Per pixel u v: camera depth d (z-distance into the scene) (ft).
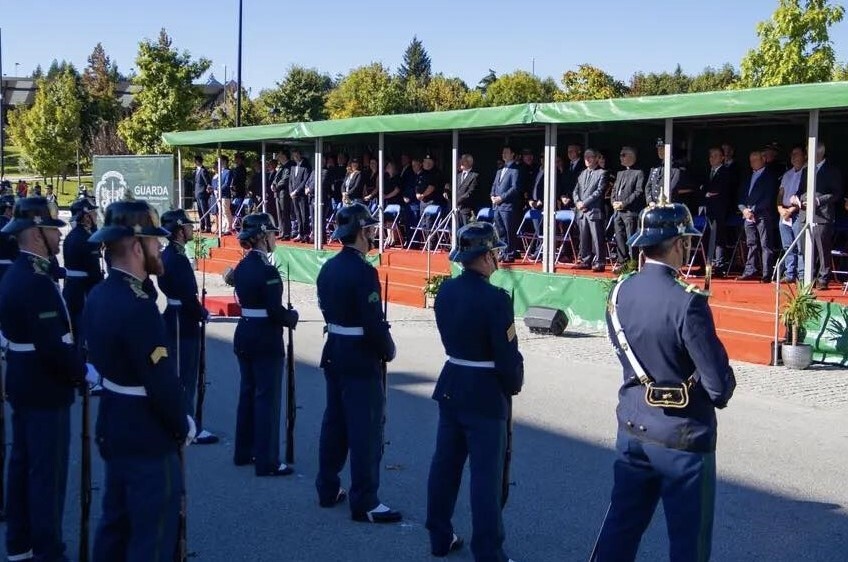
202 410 29.12
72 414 31.17
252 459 25.66
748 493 23.24
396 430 28.94
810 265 40.37
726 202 46.91
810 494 23.20
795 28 68.13
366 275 20.86
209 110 183.73
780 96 39.63
